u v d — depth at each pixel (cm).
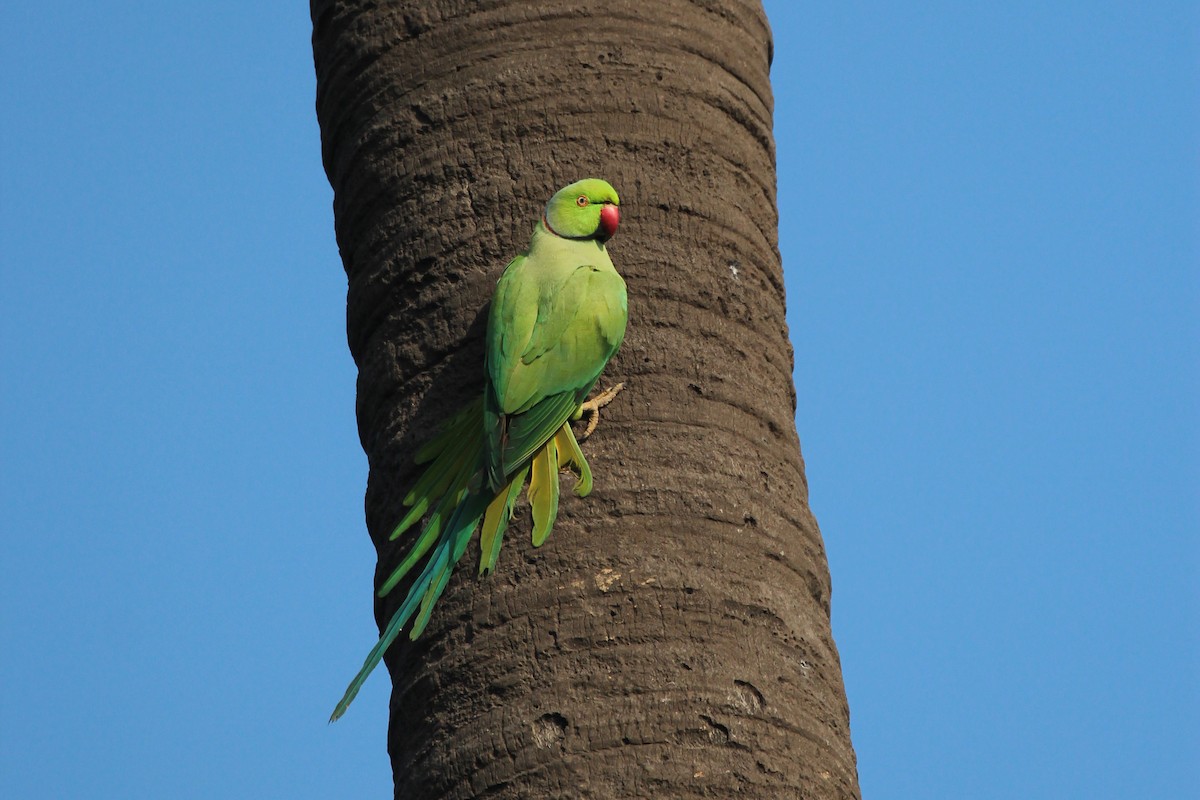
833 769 1022
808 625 1068
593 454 1055
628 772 960
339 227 1202
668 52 1161
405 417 1102
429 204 1126
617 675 987
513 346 1045
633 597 1008
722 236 1139
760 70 1235
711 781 966
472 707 998
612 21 1155
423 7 1162
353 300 1170
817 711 1035
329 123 1212
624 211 1114
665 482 1047
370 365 1141
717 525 1047
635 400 1073
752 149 1195
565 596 1008
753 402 1108
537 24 1148
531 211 1110
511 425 1036
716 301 1119
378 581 1097
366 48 1175
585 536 1027
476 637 1012
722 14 1207
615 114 1132
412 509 1062
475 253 1108
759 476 1085
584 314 1051
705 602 1017
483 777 974
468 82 1139
